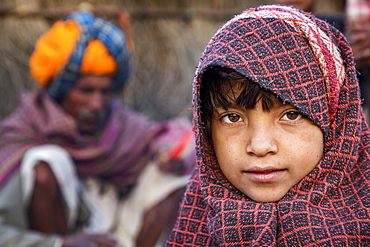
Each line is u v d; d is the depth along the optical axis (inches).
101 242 111.8
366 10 102.0
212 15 167.8
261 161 55.1
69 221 120.1
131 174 129.3
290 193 56.7
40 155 115.5
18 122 124.6
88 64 124.1
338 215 56.1
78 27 126.0
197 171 65.1
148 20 159.9
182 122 128.6
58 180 115.9
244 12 59.2
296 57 54.8
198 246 61.4
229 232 56.5
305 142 55.1
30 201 114.2
